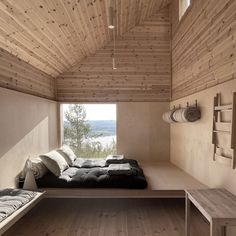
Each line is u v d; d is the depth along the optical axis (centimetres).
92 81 532
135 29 529
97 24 397
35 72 415
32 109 388
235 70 251
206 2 329
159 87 534
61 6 277
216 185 297
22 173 345
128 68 532
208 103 321
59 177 342
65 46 398
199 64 357
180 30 457
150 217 326
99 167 424
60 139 537
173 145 512
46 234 281
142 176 351
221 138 281
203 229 290
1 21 246
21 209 252
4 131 298
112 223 308
